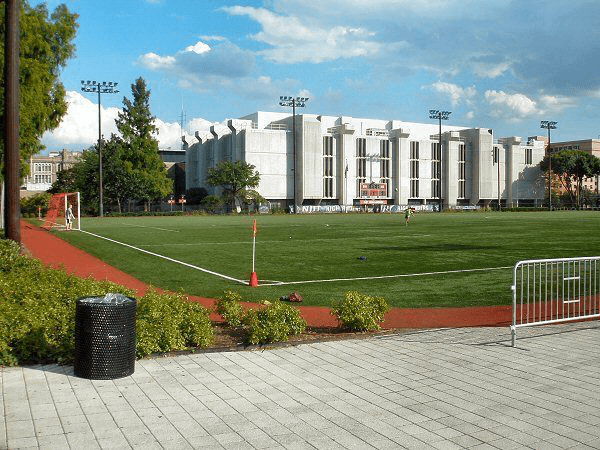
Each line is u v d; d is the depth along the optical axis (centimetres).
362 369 683
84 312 629
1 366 672
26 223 5250
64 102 3378
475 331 909
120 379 632
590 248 2481
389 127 11231
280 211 9025
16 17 1373
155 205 10588
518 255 2198
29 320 693
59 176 8956
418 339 848
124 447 450
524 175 12075
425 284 1468
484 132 11400
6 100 1383
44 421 504
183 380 633
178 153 13350
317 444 458
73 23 3362
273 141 9569
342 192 10056
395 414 529
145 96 8406
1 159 2869
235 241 2994
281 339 815
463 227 4369
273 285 1461
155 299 817
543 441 464
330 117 10562
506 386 615
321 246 2661
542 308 1145
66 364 687
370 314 902
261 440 466
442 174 11250
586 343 816
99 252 2436
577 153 12025
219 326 945
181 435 475
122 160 8144
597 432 484
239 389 603
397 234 3538
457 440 466
